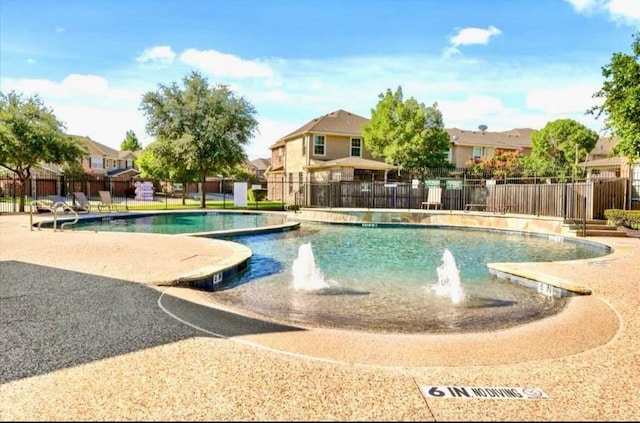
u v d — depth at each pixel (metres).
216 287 6.72
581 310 5.16
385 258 9.84
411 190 24.69
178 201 31.95
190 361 3.36
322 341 4.04
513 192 19.12
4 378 3.01
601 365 3.45
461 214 18.36
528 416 2.60
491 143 33.62
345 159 26.97
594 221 14.27
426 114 27.30
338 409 2.65
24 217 16.34
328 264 8.98
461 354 3.75
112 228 15.52
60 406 2.63
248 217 20.52
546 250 11.55
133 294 5.35
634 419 2.58
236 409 2.62
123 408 2.61
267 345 3.82
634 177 16.67
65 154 19.02
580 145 33.47
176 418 2.51
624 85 10.61
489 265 7.87
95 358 3.38
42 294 5.27
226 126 24.36
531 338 4.25
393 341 4.13
